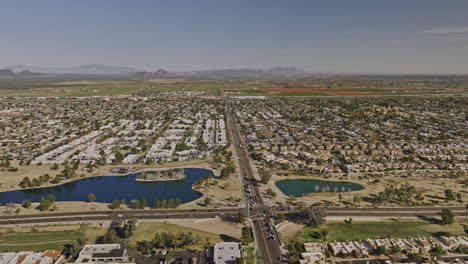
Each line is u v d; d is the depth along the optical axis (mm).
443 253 166625
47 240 172375
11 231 182625
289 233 184750
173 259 156750
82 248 164000
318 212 195750
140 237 177000
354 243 172375
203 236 179875
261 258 160500
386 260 161625
